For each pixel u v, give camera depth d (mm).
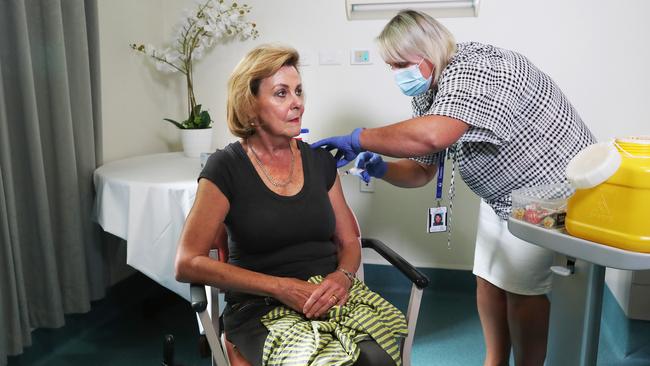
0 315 1680
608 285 2328
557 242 983
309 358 1018
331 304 1167
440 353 2076
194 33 2535
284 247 1276
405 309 2475
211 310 1331
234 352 1239
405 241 2662
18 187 1811
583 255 937
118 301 2396
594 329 1063
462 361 2018
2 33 1703
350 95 2557
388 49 1473
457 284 2648
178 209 1777
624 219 866
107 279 2287
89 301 2080
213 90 2691
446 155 1738
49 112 1884
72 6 1912
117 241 2367
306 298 1160
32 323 1914
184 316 2387
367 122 2568
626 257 868
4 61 1720
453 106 1305
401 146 1344
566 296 1129
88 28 2031
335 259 1357
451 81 1353
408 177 1832
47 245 1858
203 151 2391
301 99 1292
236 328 1219
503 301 1762
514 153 1439
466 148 1508
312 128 2621
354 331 1112
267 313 1201
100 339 2158
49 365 1943
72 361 1983
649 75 2293
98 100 2105
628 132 2355
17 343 1757
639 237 852
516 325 1672
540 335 1660
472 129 1342
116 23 2324
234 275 1174
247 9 2566
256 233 1235
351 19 2477
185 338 2182
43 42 1840
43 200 1826
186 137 2367
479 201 2547
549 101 1414
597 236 915
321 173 1362
